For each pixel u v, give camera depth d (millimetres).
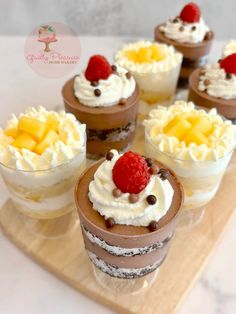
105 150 375
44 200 294
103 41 541
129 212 243
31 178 276
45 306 272
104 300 271
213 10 533
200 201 314
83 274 284
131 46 450
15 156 276
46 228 313
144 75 406
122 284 279
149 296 272
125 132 368
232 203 335
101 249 253
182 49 459
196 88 377
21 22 530
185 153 286
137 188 244
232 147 298
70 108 356
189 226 316
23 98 448
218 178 305
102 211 246
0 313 266
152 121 313
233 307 274
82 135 302
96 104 349
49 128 296
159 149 291
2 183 352
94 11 523
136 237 234
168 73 414
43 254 294
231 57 367
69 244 303
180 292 274
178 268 288
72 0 506
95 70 351
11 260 298
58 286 285
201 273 289
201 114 319
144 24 542
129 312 266
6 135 297
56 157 281
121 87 358
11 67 493
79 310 272
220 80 366
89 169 276
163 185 252
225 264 298
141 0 516
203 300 277
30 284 284
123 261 254
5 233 312
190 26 465
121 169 243
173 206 254
